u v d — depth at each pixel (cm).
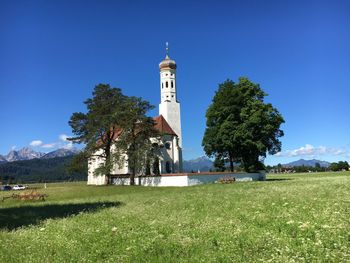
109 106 7000
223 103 7006
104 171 6588
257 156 7031
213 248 964
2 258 986
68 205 2827
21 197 4350
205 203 2167
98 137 6919
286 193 2636
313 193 2503
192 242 1028
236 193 2970
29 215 2180
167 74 9806
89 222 1616
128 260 892
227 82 7350
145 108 6731
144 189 5409
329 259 780
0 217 2159
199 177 6125
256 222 1303
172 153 8531
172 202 2417
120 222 1540
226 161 7438
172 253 941
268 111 6819
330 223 1158
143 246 1009
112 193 4969
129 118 6556
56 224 1619
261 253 869
